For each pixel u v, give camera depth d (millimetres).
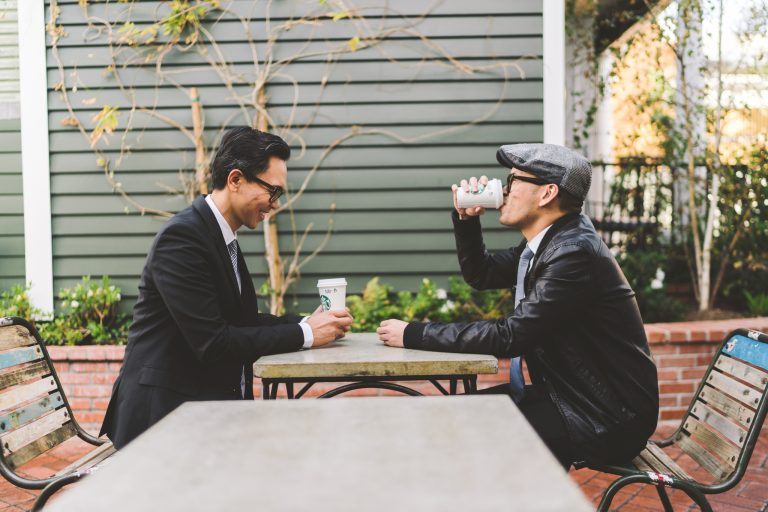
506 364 4398
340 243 4695
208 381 2254
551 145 2260
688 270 6242
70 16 4641
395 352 2135
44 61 4645
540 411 2102
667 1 5816
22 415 2141
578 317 2105
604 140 8586
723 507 3031
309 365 1948
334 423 1321
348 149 4664
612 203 6895
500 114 4602
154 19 4648
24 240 4777
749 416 1913
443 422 1319
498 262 2674
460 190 2391
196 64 4660
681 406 4172
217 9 4641
